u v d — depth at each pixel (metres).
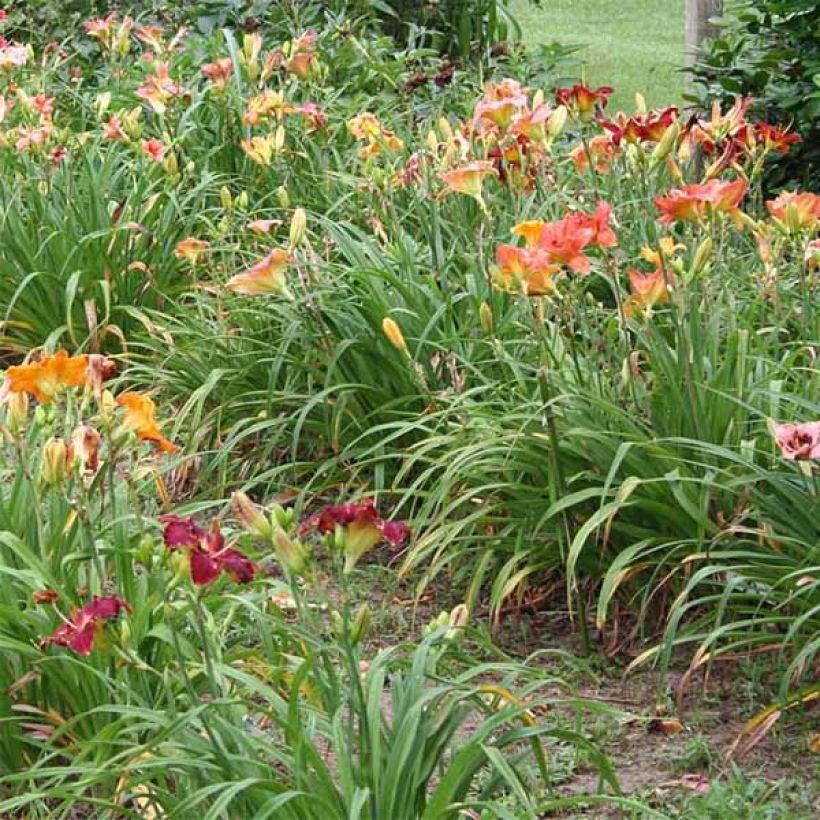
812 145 9.66
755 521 5.64
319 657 4.79
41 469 4.51
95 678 4.65
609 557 5.97
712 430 5.81
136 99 10.60
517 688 5.52
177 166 8.63
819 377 5.91
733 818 4.59
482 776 4.80
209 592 5.01
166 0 12.55
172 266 8.84
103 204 8.79
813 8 9.57
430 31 12.38
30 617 4.67
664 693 5.36
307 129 9.12
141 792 4.25
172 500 7.11
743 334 5.84
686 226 7.10
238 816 3.99
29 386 4.41
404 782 3.92
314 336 7.09
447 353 6.93
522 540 5.91
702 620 5.46
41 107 8.81
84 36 12.92
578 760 4.99
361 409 7.15
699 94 10.26
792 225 6.03
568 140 10.30
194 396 7.05
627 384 5.87
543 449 5.90
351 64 11.33
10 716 4.75
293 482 7.23
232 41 10.05
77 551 4.91
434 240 7.37
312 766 4.11
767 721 4.96
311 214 8.45
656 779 4.93
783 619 5.18
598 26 23.34
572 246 5.36
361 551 3.70
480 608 6.18
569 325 5.89
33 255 8.70
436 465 6.01
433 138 7.52
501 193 8.38
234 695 4.52
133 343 8.27
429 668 4.25
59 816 4.68
